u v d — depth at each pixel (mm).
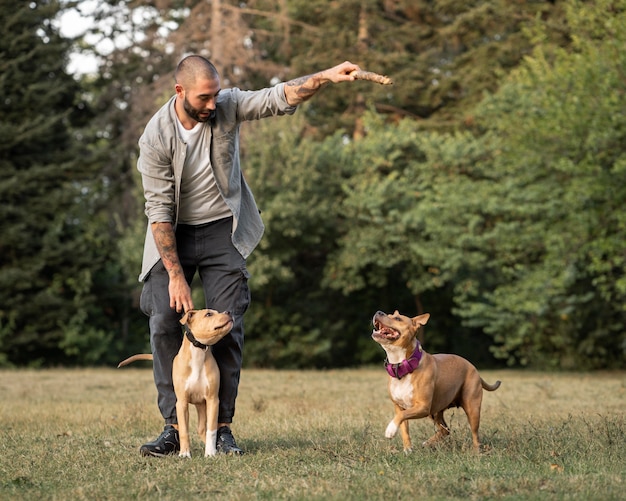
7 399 10969
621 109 16703
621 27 17031
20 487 4500
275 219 22344
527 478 4527
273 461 5160
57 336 24062
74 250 24266
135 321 27625
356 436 6438
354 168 23875
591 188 17125
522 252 21531
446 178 22359
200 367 5395
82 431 7191
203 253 5680
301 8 29500
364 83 27891
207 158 5410
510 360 22438
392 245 23141
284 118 23531
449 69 29234
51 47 24688
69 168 24406
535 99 19406
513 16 27031
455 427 7031
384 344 5531
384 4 29891
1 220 23344
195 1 28109
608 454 5418
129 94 28297
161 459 5309
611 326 21688
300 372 19188
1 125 23281
